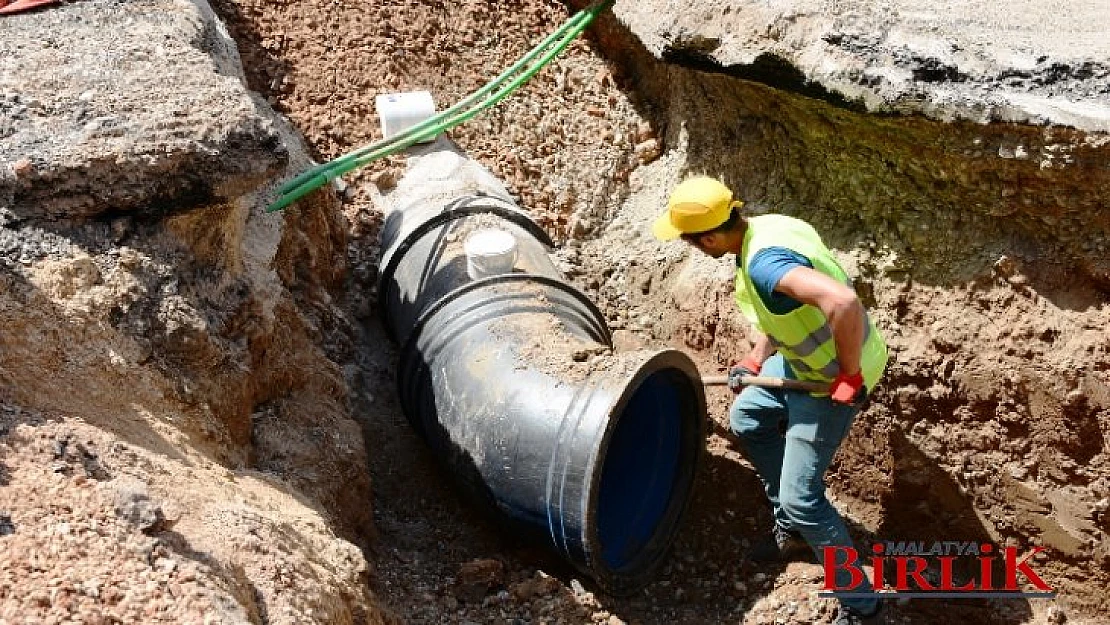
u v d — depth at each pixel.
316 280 5.21
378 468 4.95
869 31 4.84
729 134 5.86
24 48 4.63
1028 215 4.57
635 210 6.31
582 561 4.29
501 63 6.72
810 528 4.26
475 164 5.95
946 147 4.61
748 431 4.53
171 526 2.99
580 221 6.23
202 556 2.95
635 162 6.46
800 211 5.41
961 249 4.77
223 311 4.11
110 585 2.71
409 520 4.79
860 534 5.06
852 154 5.10
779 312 3.88
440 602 4.31
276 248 4.79
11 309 3.44
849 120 4.95
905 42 4.75
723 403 5.46
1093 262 4.41
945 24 4.96
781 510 4.70
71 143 3.94
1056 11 5.08
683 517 4.84
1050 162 4.32
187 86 4.41
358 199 5.84
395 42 6.46
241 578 3.00
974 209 4.74
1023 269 4.58
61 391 3.35
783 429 4.62
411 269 5.22
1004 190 4.57
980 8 5.12
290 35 6.32
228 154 4.08
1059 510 4.55
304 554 3.40
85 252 3.77
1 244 3.64
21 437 3.07
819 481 4.23
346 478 4.43
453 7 6.77
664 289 5.92
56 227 3.81
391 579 4.35
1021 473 4.62
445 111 5.82
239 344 4.14
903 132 4.74
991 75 4.55
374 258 5.66
